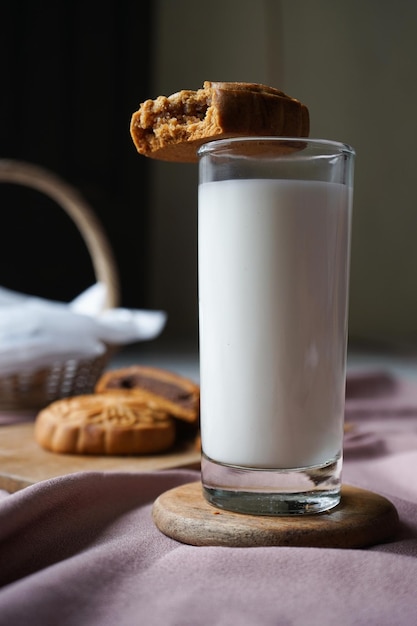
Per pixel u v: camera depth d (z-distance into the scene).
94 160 1.62
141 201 1.71
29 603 0.31
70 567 0.33
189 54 1.92
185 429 0.58
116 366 1.25
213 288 0.38
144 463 0.51
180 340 1.80
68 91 1.56
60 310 0.71
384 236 2.14
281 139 0.36
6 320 0.68
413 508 0.42
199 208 0.39
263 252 0.37
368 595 0.32
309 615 0.30
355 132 2.08
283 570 0.33
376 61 2.07
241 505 0.38
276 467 0.37
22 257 1.51
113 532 0.39
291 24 1.98
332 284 0.37
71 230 1.56
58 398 0.69
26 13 1.48
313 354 0.37
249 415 0.37
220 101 0.36
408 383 0.77
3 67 1.46
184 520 0.37
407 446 0.55
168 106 0.38
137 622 0.30
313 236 0.37
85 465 0.51
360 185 2.11
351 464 0.53
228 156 0.37
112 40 1.62
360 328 2.15
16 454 0.53
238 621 0.30
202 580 0.33
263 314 0.37
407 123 2.11
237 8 1.92
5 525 0.36
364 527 0.37
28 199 1.50
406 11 2.07
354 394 0.75
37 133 1.52
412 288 2.16
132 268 1.73
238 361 0.37
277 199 0.36
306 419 0.37
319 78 2.03
